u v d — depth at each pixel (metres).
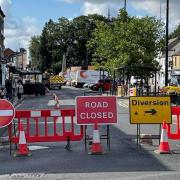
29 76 78.62
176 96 33.38
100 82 68.06
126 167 11.91
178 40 107.75
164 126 14.12
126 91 48.94
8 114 14.70
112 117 14.95
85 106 14.82
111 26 49.94
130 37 46.59
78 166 12.12
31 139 15.28
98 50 49.19
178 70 89.06
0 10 89.31
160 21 47.06
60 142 16.45
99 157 13.45
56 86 81.69
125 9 48.53
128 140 16.77
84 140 15.95
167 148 14.04
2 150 14.84
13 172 11.48
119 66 46.31
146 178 10.53
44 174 11.16
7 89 42.56
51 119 24.42
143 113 15.11
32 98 50.31
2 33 94.56
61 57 138.88
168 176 10.74
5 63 61.97
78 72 91.44
